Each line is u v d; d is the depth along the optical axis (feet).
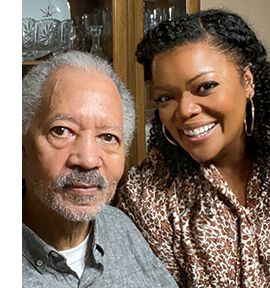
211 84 3.93
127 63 6.15
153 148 4.53
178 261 4.27
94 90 2.99
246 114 4.34
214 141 4.08
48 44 5.93
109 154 3.03
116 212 4.00
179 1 6.56
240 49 4.08
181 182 4.36
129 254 3.73
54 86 2.99
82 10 6.18
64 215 2.99
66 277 3.19
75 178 2.92
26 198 3.26
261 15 8.16
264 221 4.23
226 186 4.22
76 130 2.93
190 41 3.97
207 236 4.17
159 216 4.27
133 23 6.21
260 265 4.21
